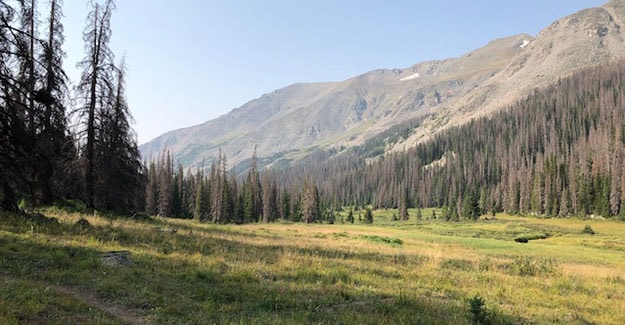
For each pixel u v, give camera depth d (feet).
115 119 110.42
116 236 60.70
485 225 347.97
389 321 29.84
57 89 74.59
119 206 114.62
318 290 39.27
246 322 26.68
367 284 45.03
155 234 70.23
